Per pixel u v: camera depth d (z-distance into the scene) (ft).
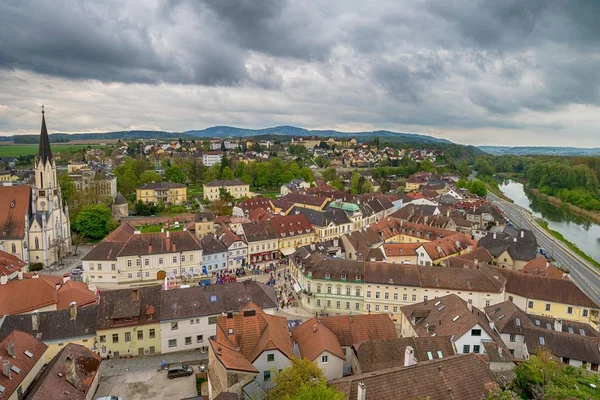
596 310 315.58
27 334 232.32
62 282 330.75
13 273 359.25
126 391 226.38
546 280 337.72
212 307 287.28
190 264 436.76
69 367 202.59
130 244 418.92
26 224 450.30
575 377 187.42
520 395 180.55
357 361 224.33
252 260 495.41
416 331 265.13
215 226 572.10
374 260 426.10
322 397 147.54
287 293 396.37
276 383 190.90
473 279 339.98
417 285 340.80
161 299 283.79
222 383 184.34
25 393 203.10
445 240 466.70
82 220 558.15
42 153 466.70
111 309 270.67
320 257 378.12
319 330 231.09
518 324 258.37
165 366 253.03
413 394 166.71
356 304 354.33
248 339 223.71
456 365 179.83
